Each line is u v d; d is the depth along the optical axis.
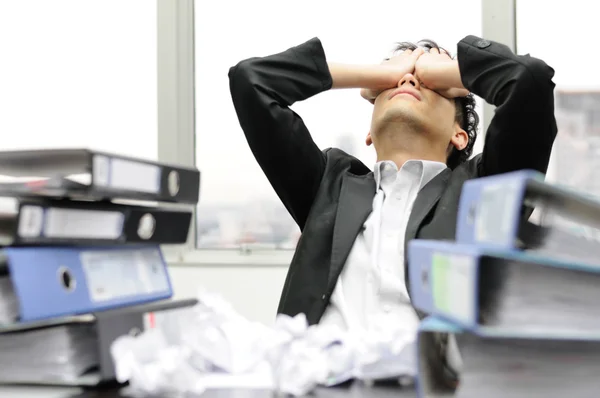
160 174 0.68
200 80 2.11
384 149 1.13
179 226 0.75
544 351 0.47
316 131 2.00
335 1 2.03
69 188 0.59
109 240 0.65
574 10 1.93
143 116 2.11
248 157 2.08
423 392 0.49
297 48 1.21
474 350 0.48
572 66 1.92
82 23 2.10
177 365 0.60
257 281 1.96
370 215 1.05
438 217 0.99
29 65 2.11
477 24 1.98
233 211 2.07
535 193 0.47
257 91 1.15
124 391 0.61
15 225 0.57
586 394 0.46
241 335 0.72
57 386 0.63
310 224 1.08
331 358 0.63
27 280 0.56
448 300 0.48
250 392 0.60
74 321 0.63
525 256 0.43
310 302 1.02
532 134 1.03
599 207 0.45
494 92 1.04
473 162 1.13
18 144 2.11
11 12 2.11
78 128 2.11
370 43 2.01
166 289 0.75
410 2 2.00
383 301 0.97
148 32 2.10
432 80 1.10
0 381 0.63
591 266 0.43
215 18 2.10
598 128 1.89
